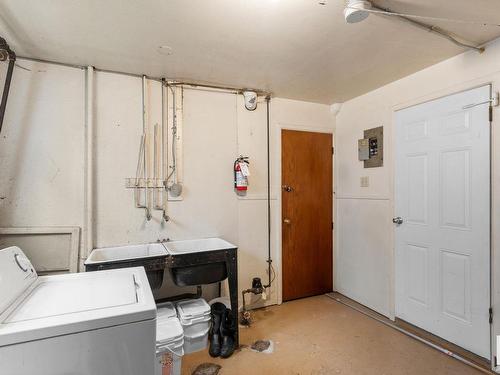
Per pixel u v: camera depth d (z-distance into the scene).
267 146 3.05
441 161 2.26
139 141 2.49
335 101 3.26
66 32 1.79
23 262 1.35
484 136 1.98
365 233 3.00
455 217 2.16
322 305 3.06
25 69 2.14
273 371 1.97
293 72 2.44
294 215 3.19
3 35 1.83
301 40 1.90
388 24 1.71
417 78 2.44
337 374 1.92
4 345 0.88
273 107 3.08
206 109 2.76
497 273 1.91
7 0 1.47
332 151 3.42
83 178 2.29
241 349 2.24
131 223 2.46
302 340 2.36
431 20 1.69
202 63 2.25
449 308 2.21
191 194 2.69
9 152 2.10
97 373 1.00
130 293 1.23
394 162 2.67
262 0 1.48
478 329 2.01
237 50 2.03
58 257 2.19
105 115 2.38
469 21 1.69
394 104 2.65
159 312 2.18
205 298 2.72
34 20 1.66
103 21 1.67
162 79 2.57
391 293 2.68
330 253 3.41
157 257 2.04
